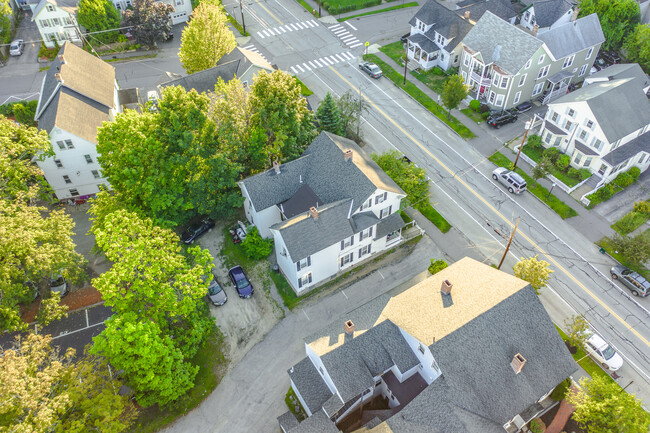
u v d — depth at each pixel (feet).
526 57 207.00
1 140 148.05
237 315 149.79
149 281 125.70
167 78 223.51
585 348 138.92
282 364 138.21
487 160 200.34
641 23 255.50
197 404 130.41
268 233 170.91
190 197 163.84
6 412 99.55
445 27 243.40
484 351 112.98
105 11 261.85
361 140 207.92
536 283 139.54
